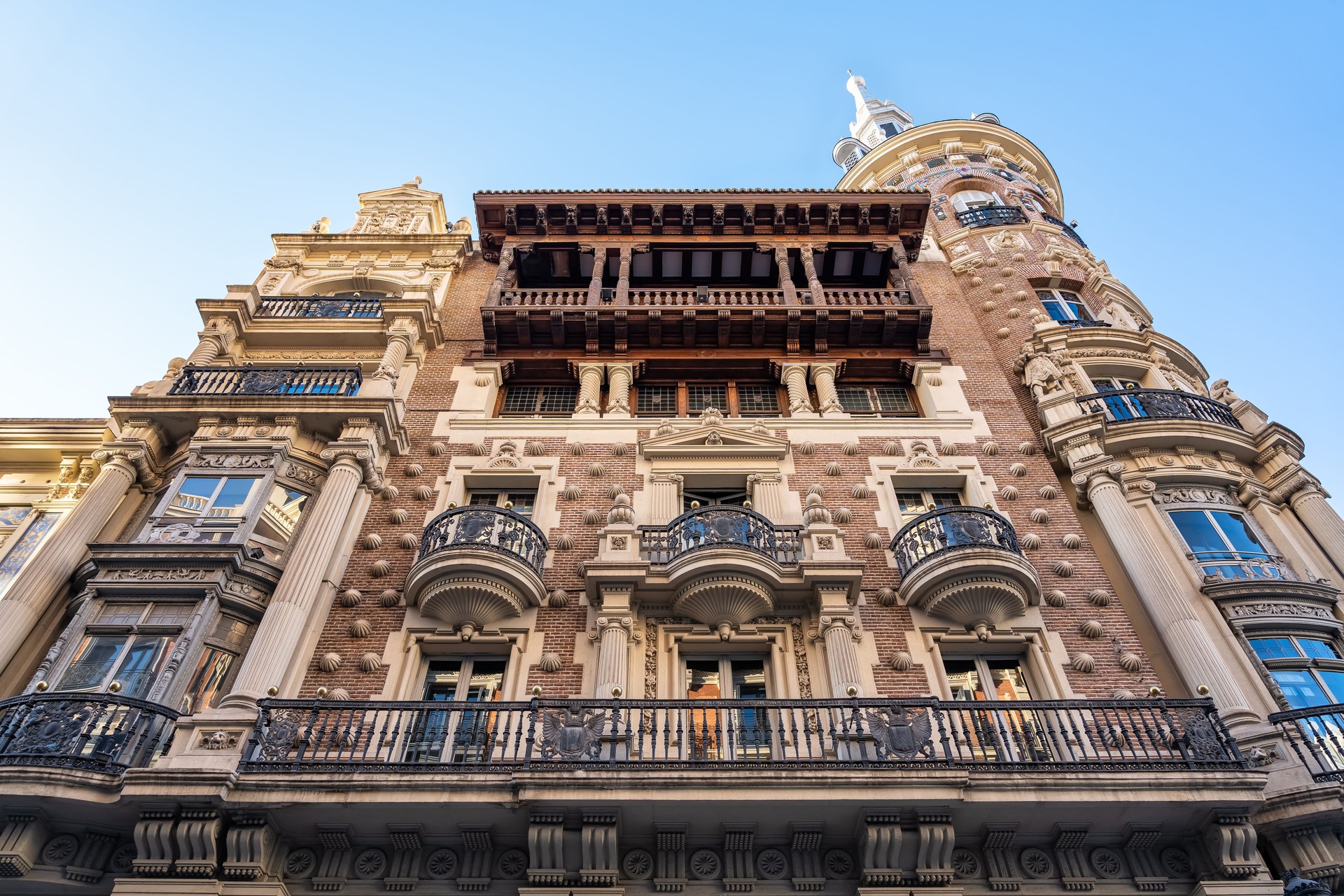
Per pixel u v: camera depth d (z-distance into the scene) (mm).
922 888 10359
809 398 19703
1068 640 14016
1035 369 19094
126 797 10305
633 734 11352
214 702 12898
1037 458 17391
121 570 13938
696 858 10797
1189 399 17922
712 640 13836
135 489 16266
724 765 10461
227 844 10352
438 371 19781
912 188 28797
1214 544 15656
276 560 14773
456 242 23453
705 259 22938
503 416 19469
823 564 13852
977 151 30641
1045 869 10867
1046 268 23328
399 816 10555
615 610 13547
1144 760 11031
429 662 14023
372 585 14688
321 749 11516
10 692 13133
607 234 22984
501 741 11812
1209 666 12992
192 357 18844
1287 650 14008
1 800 10445
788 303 20281
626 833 10734
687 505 16984
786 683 13219
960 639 14008
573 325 20172
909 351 20406
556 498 16484
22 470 17438
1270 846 11188
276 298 20953
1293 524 16219
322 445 16812
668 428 17938
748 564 13703
